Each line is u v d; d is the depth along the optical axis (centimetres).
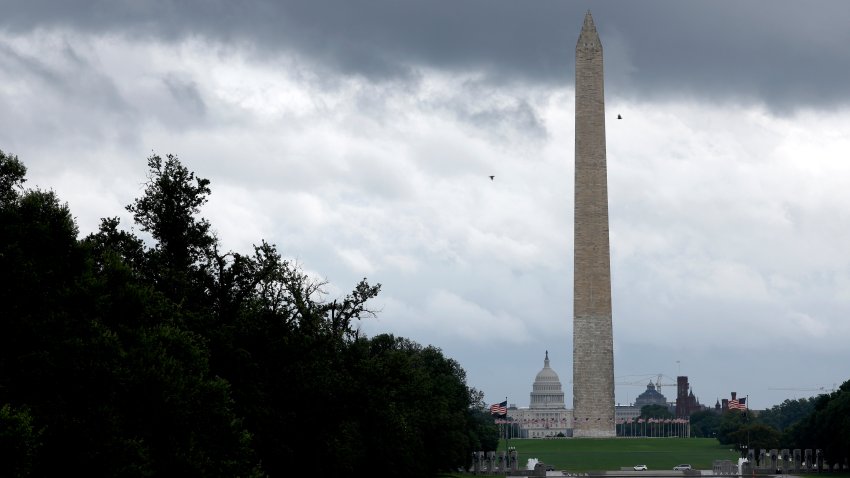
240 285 9706
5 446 5691
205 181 9694
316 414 9731
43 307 7000
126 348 7262
